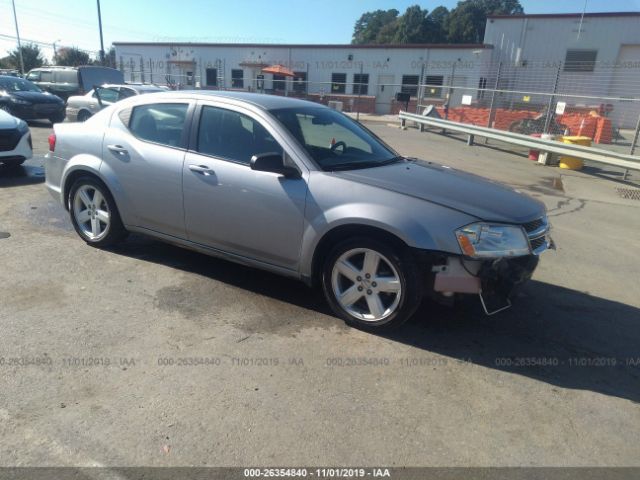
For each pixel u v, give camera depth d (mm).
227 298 4109
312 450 2504
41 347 3268
